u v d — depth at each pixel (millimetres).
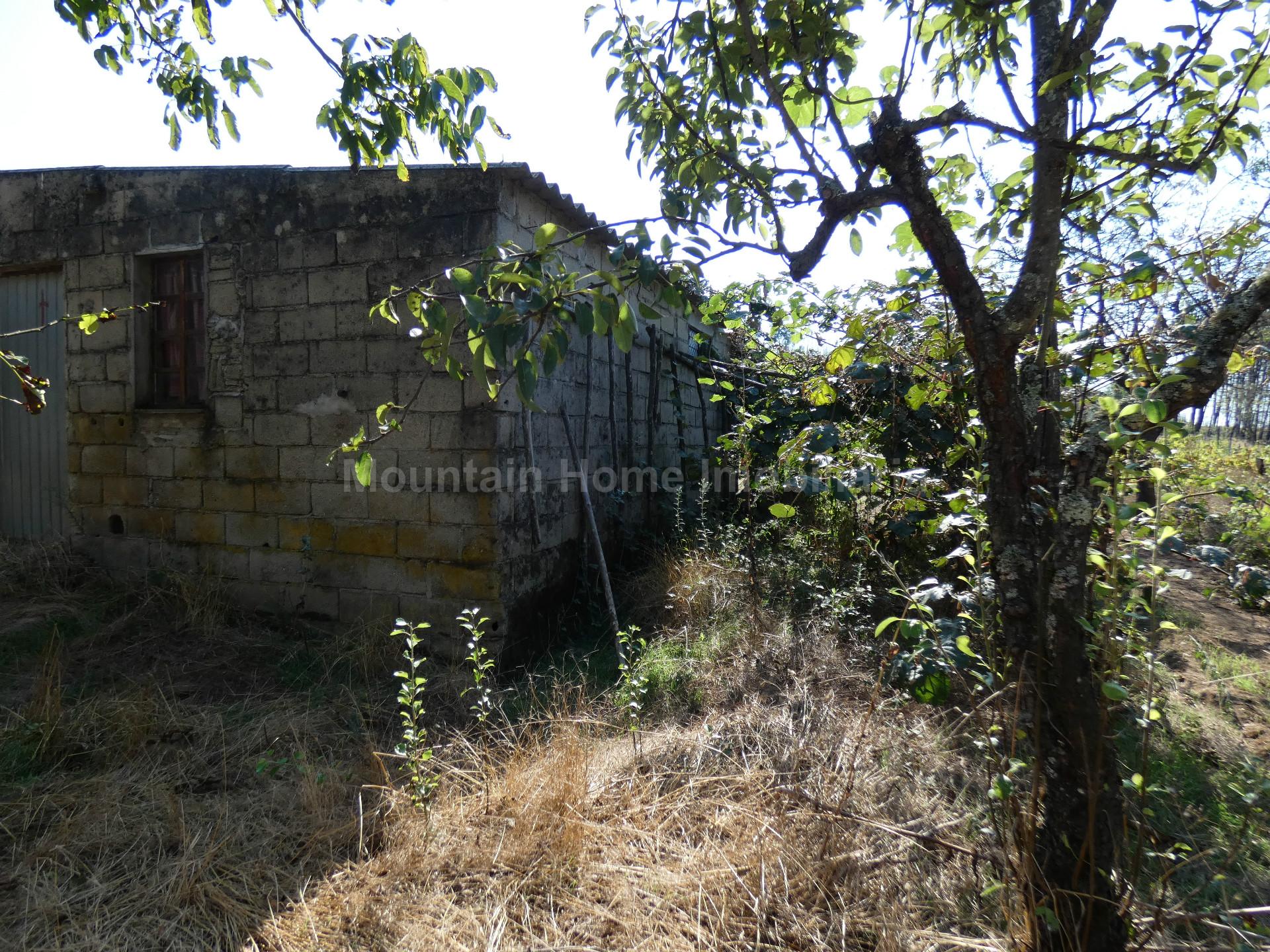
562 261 1809
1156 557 2086
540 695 4496
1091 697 1991
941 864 2717
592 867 2838
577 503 6027
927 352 3939
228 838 3021
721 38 2635
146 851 2961
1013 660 2129
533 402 1684
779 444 5727
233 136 3389
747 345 6840
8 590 5484
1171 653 4582
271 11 2988
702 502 6867
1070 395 2336
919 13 2432
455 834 3055
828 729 3527
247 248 5383
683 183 2551
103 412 5902
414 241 4926
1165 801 3053
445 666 4867
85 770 3602
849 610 4609
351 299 5102
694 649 4691
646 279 1792
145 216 5695
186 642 5070
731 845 2875
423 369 4934
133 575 5766
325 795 3270
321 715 4203
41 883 2770
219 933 2541
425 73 3115
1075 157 2348
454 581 4898
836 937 2465
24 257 6125
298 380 5273
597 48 2746
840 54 2514
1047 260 2039
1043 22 2160
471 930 2551
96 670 4668
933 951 2373
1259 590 2189
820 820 2861
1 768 3541
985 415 2084
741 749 3514
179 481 5668
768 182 2254
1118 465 1948
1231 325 1974
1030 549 2043
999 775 2113
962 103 2020
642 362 7430
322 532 5242
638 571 6531
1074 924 1991
